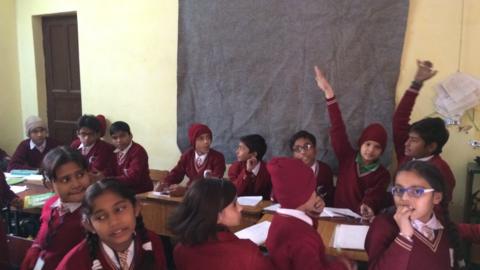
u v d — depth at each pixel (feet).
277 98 10.52
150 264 4.27
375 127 7.89
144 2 12.17
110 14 12.75
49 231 5.15
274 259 4.35
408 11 8.96
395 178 4.43
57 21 14.08
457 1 8.59
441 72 8.86
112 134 10.52
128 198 4.11
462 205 8.91
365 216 6.80
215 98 11.31
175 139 12.24
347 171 8.30
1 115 14.35
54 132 14.83
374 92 9.42
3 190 7.95
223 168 10.06
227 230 4.17
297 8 9.98
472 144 8.72
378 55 9.28
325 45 9.77
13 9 14.32
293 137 8.84
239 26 10.71
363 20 9.32
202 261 3.99
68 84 14.25
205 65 11.32
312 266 4.14
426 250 4.19
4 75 14.29
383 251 4.34
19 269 5.59
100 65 13.16
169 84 12.12
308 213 4.65
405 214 4.16
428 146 6.65
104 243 4.09
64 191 5.13
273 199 8.23
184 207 4.08
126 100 12.89
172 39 11.89
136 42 12.46
